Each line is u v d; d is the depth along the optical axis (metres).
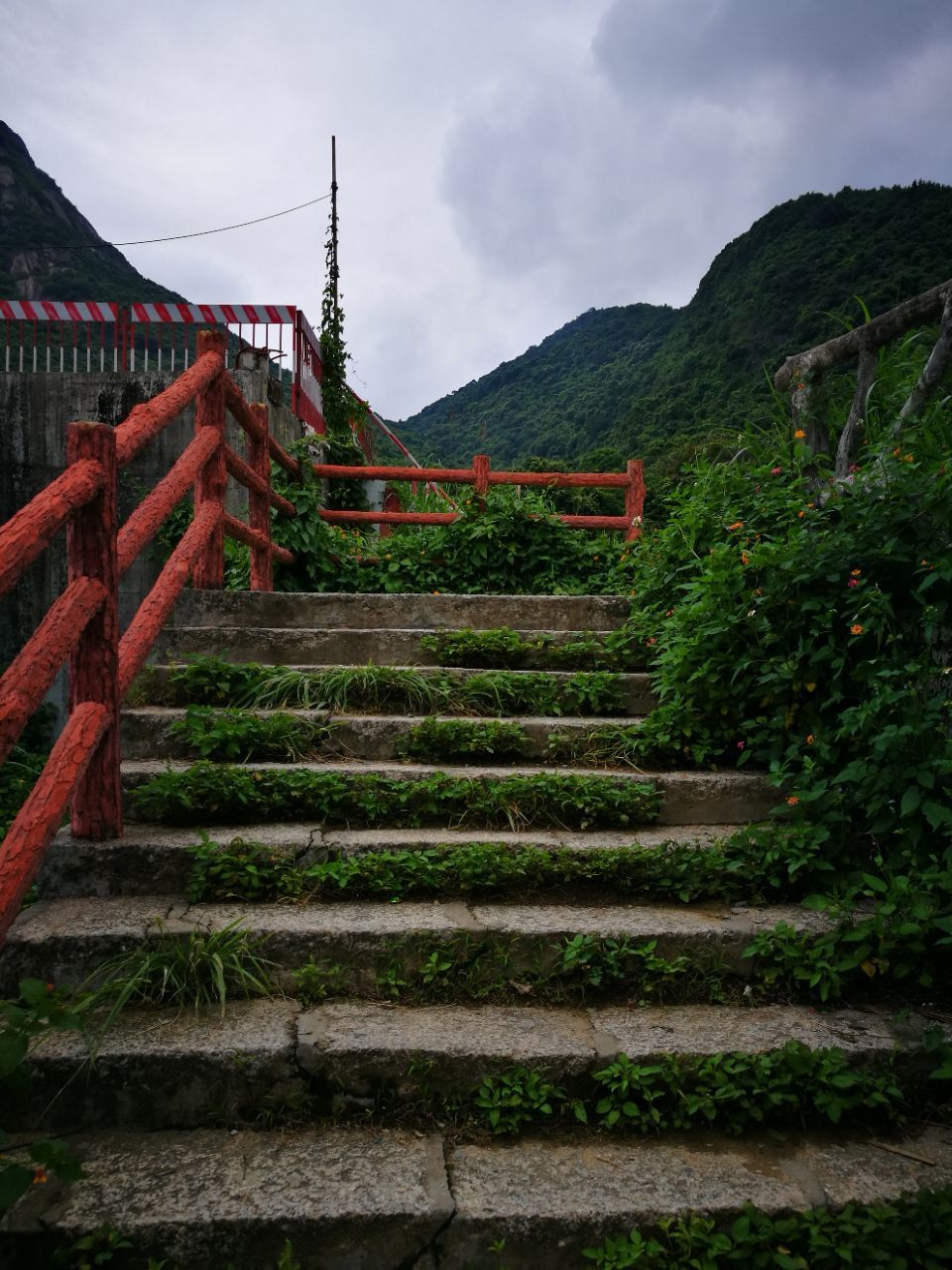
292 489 6.25
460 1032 2.28
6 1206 1.55
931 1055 2.26
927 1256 1.74
